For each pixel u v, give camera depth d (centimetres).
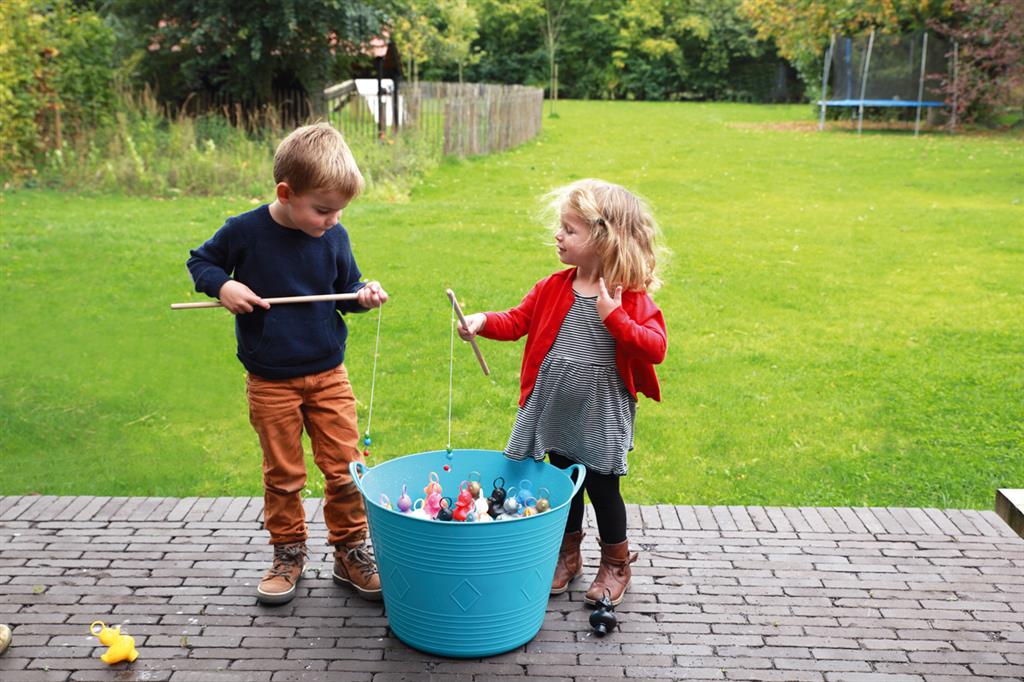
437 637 291
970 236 980
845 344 656
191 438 504
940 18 2050
